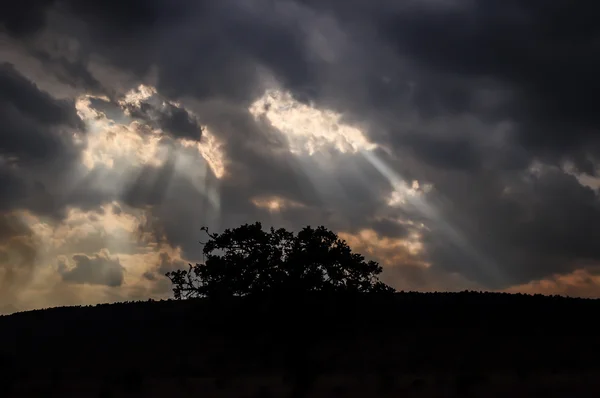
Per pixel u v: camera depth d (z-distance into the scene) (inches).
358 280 1833.2
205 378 2174.0
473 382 1727.4
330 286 1792.6
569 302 3745.1
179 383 1958.7
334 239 1843.0
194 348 2854.3
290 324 1772.9
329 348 2755.9
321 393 1581.0
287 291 1743.4
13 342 3189.0
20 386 1925.4
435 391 1614.2
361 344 2807.6
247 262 1779.0
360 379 1998.0
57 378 2127.2
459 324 3225.9
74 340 3169.3
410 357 2623.0
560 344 2893.7
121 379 1980.8
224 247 1835.6
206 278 1820.9
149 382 2004.2
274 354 2464.3
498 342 2933.1
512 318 3378.4
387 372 2252.7
